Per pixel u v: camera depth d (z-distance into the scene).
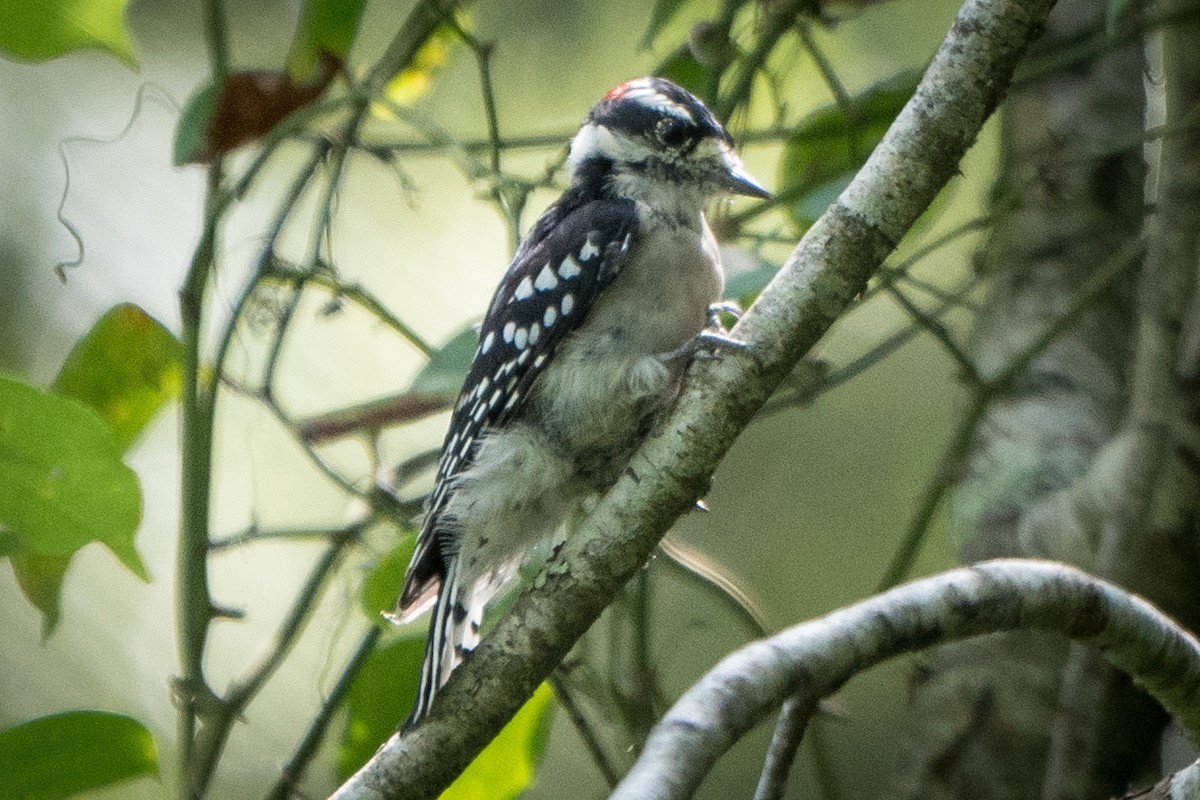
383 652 7.84
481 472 7.83
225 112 8.34
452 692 6.21
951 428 10.54
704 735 5.17
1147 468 7.57
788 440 11.17
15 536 6.58
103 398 8.02
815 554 10.96
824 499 11.04
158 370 8.05
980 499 9.18
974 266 8.96
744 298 8.70
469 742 6.19
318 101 8.53
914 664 9.11
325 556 8.19
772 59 10.59
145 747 7.12
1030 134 9.78
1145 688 6.48
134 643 10.38
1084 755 7.65
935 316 8.93
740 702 5.32
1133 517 7.59
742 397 6.07
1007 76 5.78
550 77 11.03
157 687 10.31
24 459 6.44
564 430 7.84
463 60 11.01
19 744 6.96
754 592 10.91
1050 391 9.33
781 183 9.04
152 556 10.60
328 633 9.34
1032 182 8.80
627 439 7.93
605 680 9.23
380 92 8.35
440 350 7.95
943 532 10.80
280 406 8.55
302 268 8.38
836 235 5.98
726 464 11.16
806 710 5.62
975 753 8.73
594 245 7.80
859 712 10.70
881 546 10.93
